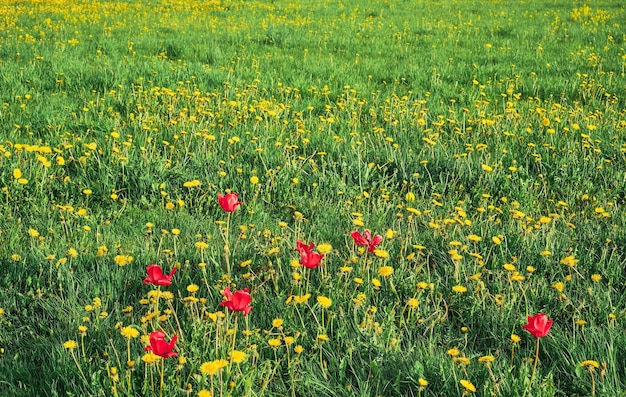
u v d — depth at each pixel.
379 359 2.84
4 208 4.52
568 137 6.36
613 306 3.40
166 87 8.41
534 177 5.49
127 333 2.58
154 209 4.71
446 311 3.29
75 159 5.32
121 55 10.84
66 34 12.85
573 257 3.60
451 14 18.09
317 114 7.70
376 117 7.22
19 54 10.11
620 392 2.55
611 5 20.02
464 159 5.50
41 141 5.86
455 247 3.95
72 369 2.66
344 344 2.98
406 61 11.12
